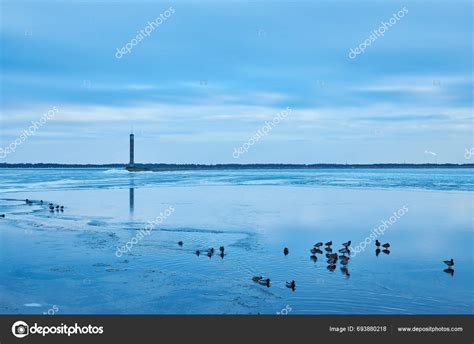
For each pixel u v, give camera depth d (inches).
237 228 1476.4
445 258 1076.5
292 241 1262.3
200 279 893.8
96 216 1765.5
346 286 853.8
